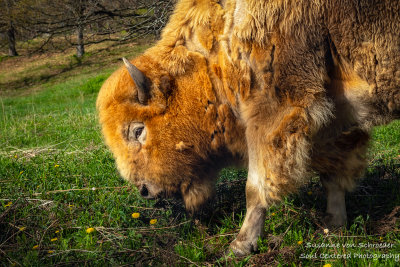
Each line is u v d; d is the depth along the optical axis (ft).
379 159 16.40
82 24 47.80
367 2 9.39
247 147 11.41
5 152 22.22
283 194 10.34
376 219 11.91
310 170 11.19
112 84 11.75
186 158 11.57
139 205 13.55
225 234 11.36
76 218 12.73
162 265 9.80
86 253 10.33
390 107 10.07
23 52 122.01
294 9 9.64
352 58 9.74
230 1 10.53
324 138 10.68
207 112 11.03
